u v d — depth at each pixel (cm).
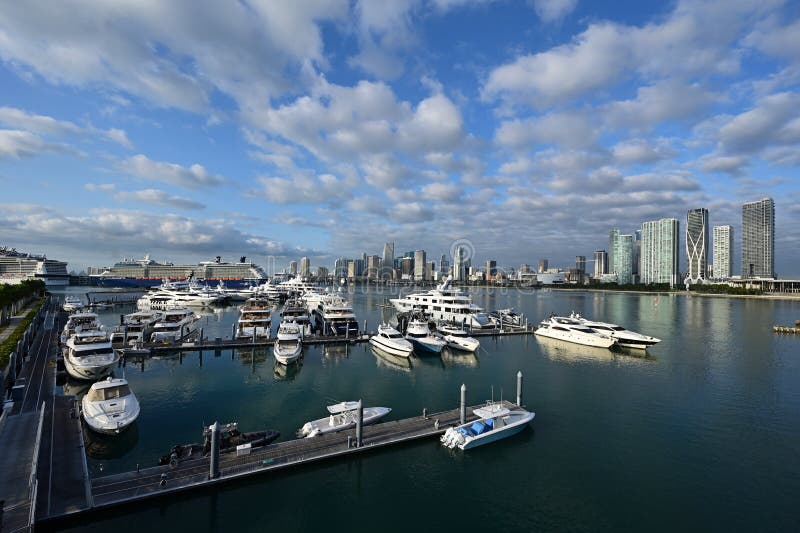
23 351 5266
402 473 2839
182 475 2516
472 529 2303
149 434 3375
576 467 2962
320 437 3142
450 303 10044
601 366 5947
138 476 2494
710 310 15475
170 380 4953
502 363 6128
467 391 4684
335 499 2548
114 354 4922
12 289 9006
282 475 2684
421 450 3136
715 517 2408
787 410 4097
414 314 9431
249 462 2697
